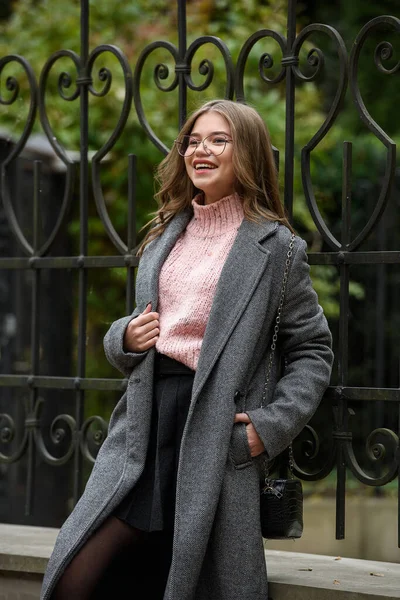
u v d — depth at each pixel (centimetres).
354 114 1886
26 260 830
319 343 640
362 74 1920
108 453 660
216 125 653
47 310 1240
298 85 1680
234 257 630
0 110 1580
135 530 642
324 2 2017
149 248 682
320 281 1673
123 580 684
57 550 638
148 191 1591
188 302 638
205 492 600
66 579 632
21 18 1672
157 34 1598
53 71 1602
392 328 1703
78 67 798
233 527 610
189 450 611
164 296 653
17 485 1177
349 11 1961
